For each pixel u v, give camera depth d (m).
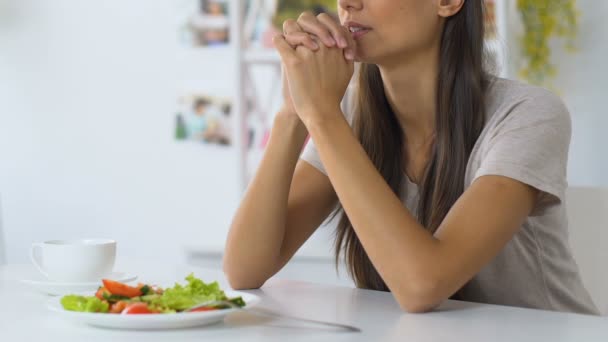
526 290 1.42
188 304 0.92
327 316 1.00
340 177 1.13
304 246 2.75
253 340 0.84
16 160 4.07
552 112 1.29
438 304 1.04
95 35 3.91
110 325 0.90
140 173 3.87
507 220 1.14
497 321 0.96
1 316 1.00
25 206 4.07
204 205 3.75
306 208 1.45
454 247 1.08
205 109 3.70
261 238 1.31
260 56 2.71
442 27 1.36
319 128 1.20
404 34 1.30
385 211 1.09
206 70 3.68
